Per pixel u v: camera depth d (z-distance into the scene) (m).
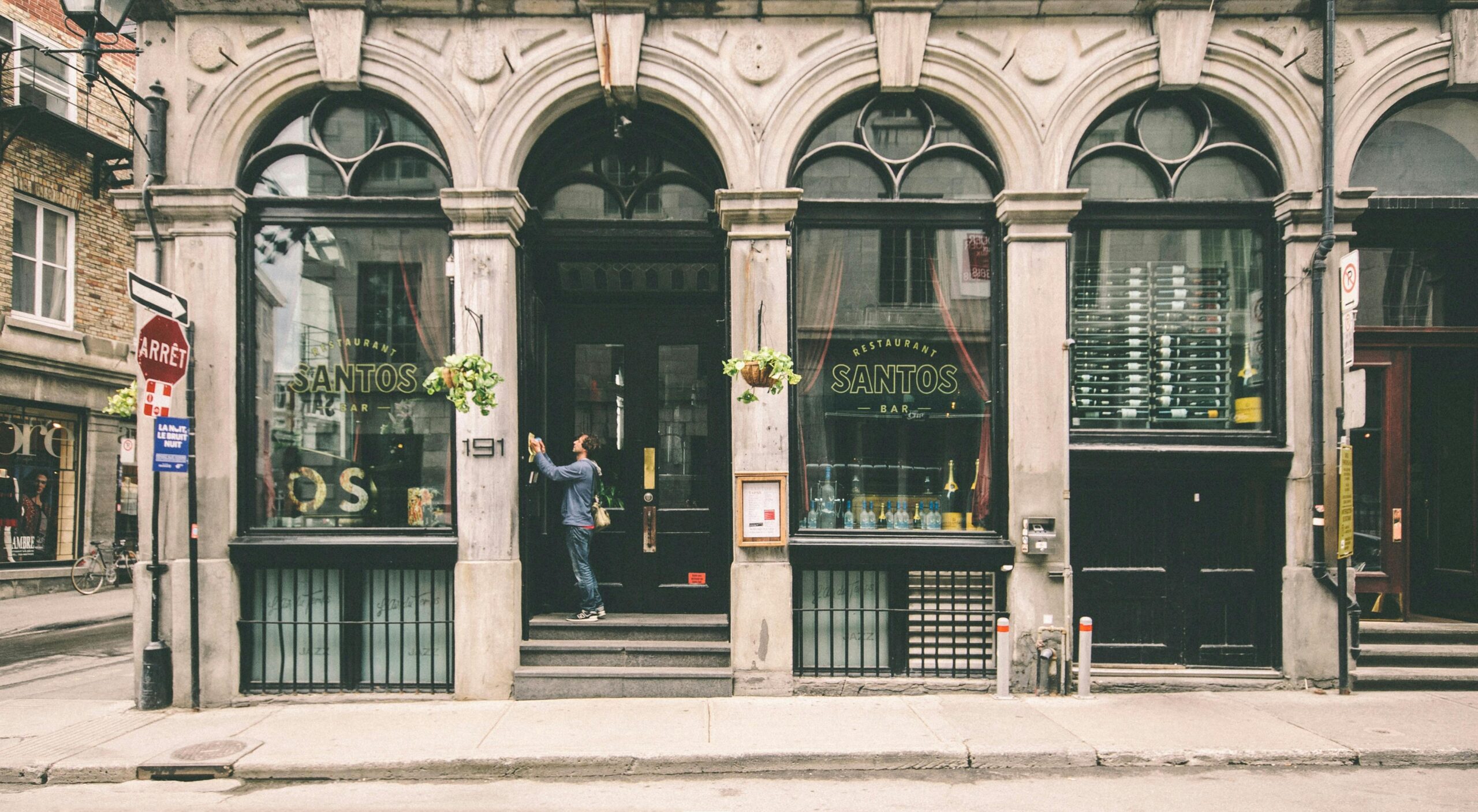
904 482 6.75
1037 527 6.36
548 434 7.27
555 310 7.32
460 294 6.38
